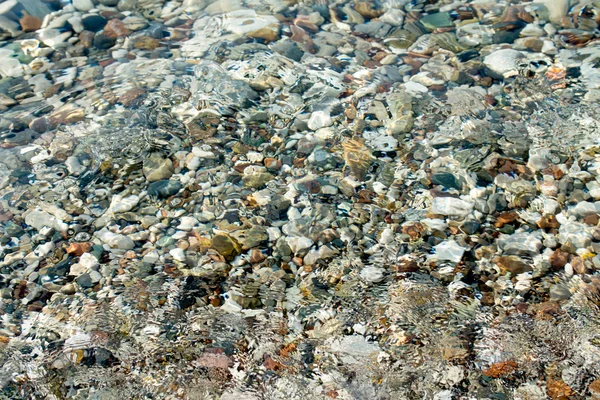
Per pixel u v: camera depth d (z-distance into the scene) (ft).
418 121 4.59
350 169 4.40
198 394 3.72
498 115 4.60
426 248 4.10
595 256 4.03
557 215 4.17
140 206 4.28
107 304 3.96
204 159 4.45
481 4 5.24
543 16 5.12
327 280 4.02
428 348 3.81
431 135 4.52
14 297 3.99
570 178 4.30
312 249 4.11
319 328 3.88
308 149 4.48
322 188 4.32
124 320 3.92
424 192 4.29
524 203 4.23
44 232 4.19
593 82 4.72
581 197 4.23
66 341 3.86
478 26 5.09
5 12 5.15
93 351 3.84
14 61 4.92
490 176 4.33
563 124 4.53
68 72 4.87
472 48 4.96
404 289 3.98
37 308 3.96
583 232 4.11
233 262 4.08
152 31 5.10
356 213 4.23
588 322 3.85
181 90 4.75
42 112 4.67
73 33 5.08
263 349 3.83
